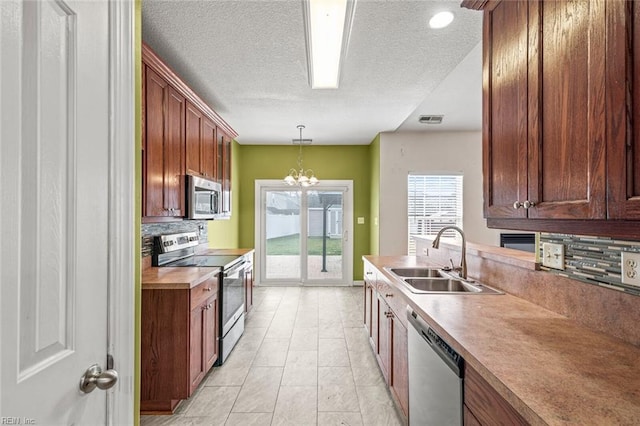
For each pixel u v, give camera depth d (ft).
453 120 14.66
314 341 10.87
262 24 6.66
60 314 2.40
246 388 8.00
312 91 10.39
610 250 3.80
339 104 11.64
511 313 4.67
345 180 19.04
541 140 3.48
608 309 3.83
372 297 9.87
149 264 9.05
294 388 8.00
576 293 4.32
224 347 9.34
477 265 7.02
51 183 2.32
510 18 4.04
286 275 19.16
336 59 8.29
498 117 4.32
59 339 2.39
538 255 5.05
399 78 9.32
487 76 4.59
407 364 5.88
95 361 2.78
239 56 8.02
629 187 2.48
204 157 10.64
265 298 16.22
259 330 11.88
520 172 3.83
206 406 7.27
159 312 7.06
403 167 16.57
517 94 3.90
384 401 7.44
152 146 7.24
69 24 2.49
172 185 8.28
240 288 11.16
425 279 7.41
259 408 7.20
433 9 6.17
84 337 2.64
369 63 8.39
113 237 3.02
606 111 2.65
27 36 2.13
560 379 2.84
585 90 2.88
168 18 6.45
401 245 16.60
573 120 3.03
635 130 2.44
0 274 1.96
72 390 2.50
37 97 2.20
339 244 19.17
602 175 2.70
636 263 3.48
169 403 7.00
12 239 2.03
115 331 3.03
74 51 2.53
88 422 2.68
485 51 4.64
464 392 3.67
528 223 3.78
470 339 3.71
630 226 2.58
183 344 7.04
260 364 9.25
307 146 19.06
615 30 2.56
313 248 19.20
